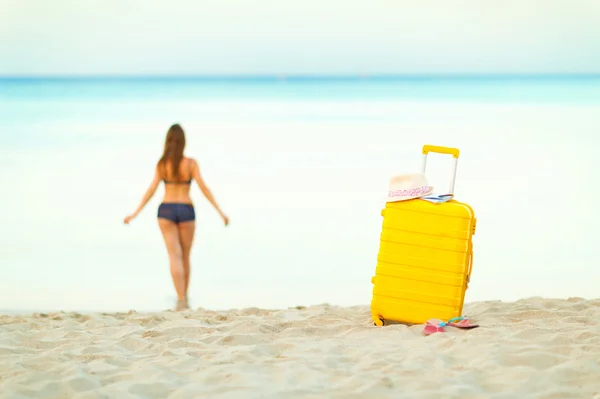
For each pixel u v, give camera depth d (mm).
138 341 5316
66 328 6035
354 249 11695
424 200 5945
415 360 4527
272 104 47906
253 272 10180
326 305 7121
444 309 5824
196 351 4941
